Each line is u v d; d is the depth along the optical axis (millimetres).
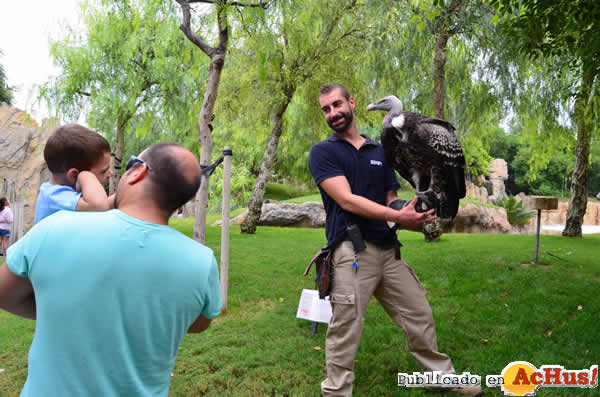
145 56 12625
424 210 2205
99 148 1793
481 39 10891
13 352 3891
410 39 11242
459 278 6508
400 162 2309
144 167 1148
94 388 1021
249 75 12523
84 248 1033
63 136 1747
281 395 2947
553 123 12406
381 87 12758
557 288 5770
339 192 2406
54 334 1022
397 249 2574
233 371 3355
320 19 10758
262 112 13914
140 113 13648
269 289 6148
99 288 1020
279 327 4422
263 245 10773
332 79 12477
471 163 32312
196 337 4148
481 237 12516
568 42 5273
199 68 12539
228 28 6000
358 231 2432
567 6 4875
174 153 1164
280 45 11844
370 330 4191
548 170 49688
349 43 12148
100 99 12195
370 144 2633
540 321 4414
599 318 4402
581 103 10492
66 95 12539
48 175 17750
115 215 1108
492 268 7309
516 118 12711
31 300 1174
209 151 5789
